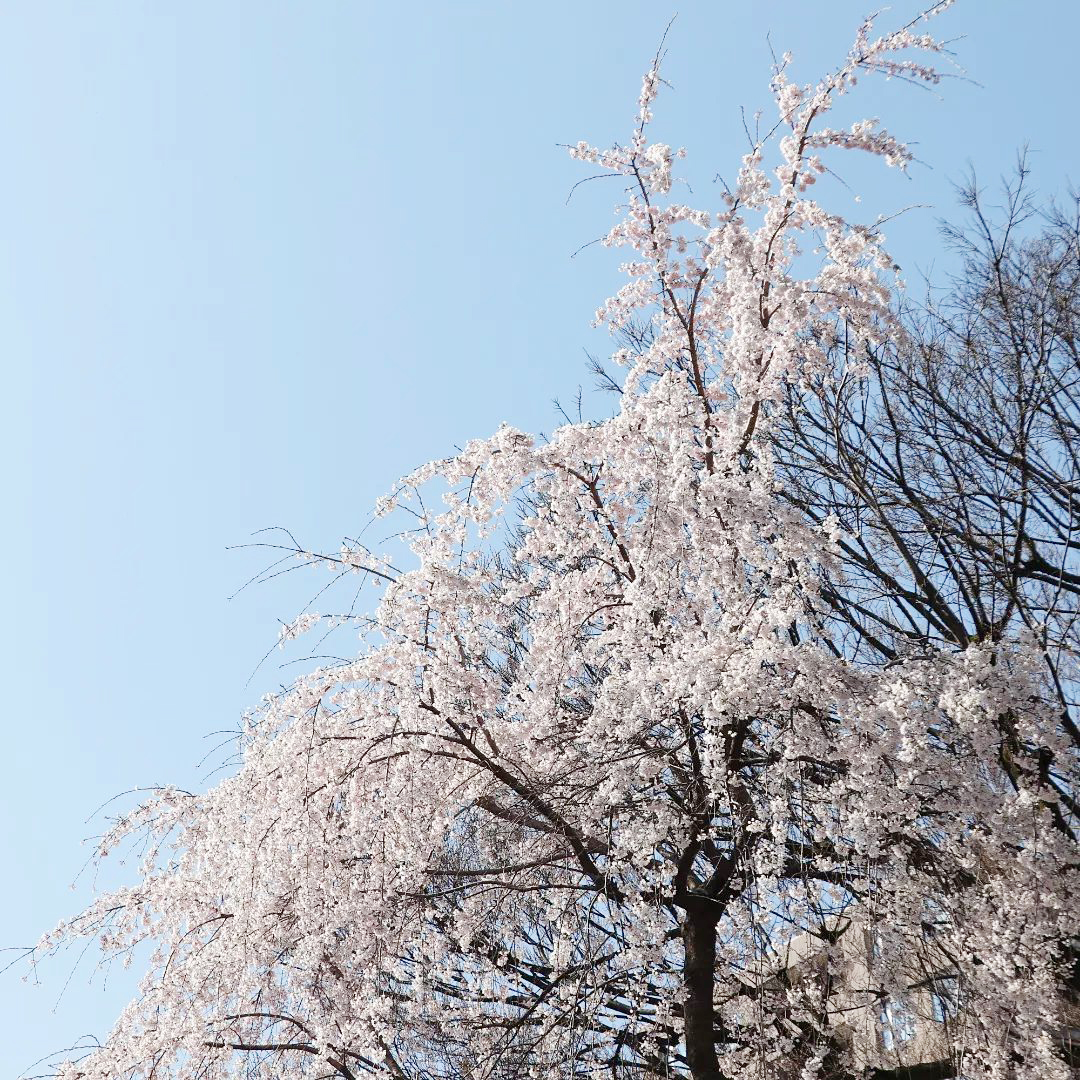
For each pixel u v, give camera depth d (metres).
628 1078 7.06
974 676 5.67
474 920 7.26
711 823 6.56
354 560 6.94
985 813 5.86
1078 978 6.60
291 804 7.00
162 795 7.99
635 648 6.77
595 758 6.67
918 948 6.36
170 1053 6.97
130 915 7.61
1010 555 8.74
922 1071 6.81
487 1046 7.17
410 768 7.18
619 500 7.08
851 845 6.30
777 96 6.37
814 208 6.52
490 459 6.84
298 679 7.24
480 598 6.86
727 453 6.51
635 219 6.65
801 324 6.36
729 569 6.19
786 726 6.12
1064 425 9.06
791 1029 6.57
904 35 6.05
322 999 6.89
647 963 6.22
